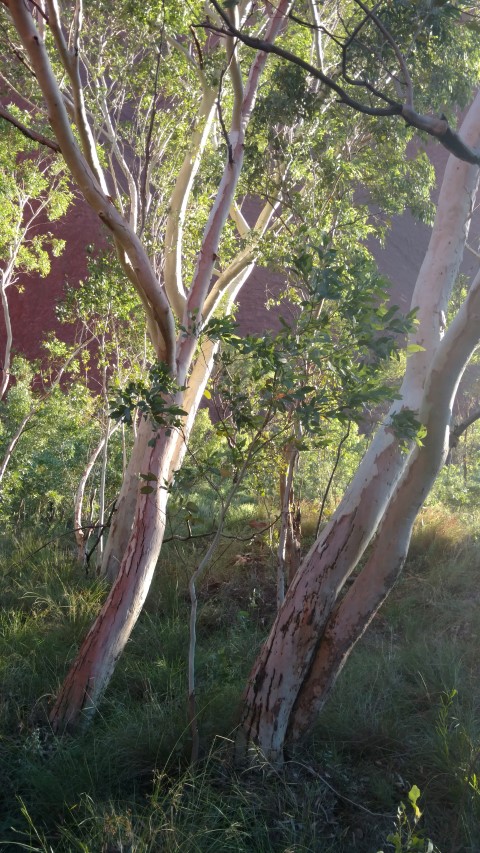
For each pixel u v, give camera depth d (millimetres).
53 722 5320
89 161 6059
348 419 4293
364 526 4516
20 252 15742
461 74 8164
